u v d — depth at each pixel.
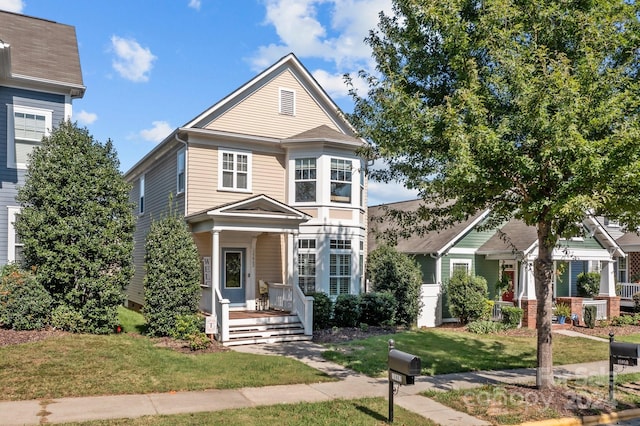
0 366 8.83
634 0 8.22
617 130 7.38
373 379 9.76
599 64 7.96
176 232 13.44
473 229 20.05
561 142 6.99
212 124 16.69
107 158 13.08
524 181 7.95
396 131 8.96
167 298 12.85
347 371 10.39
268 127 17.73
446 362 11.55
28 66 14.18
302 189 17.36
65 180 12.39
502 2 7.70
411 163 9.35
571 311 18.98
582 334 16.95
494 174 7.91
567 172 7.75
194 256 13.46
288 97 18.22
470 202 8.56
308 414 7.34
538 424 7.32
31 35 16.09
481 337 15.47
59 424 6.55
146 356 10.40
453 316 18.12
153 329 12.88
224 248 16.61
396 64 9.53
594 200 7.01
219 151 16.61
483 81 8.24
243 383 9.05
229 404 7.75
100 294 12.16
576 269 22.98
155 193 20.03
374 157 10.53
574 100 7.12
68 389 8.09
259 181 17.27
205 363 10.39
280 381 9.30
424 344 13.74
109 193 12.86
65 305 11.98
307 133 17.80
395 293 17.52
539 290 9.25
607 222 25.72
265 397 8.25
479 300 17.53
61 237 12.02
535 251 18.09
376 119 9.47
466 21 8.41
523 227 19.70
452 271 19.53
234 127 17.09
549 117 7.48
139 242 21.95
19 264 12.41
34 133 13.92
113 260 12.55
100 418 6.85
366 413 7.52
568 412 7.86
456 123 7.62
